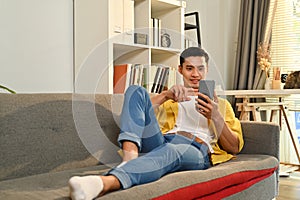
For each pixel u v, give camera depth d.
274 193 1.99
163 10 2.99
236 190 1.63
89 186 1.09
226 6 3.76
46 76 2.35
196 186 1.41
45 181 1.36
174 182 1.36
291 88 3.36
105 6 2.33
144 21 2.66
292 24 3.60
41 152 1.57
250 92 3.04
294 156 3.58
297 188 2.83
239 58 3.69
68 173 1.52
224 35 3.77
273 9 3.55
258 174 1.79
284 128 3.58
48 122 1.61
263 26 3.53
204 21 3.84
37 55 2.30
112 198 1.13
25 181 1.37
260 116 3.46
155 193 1.24
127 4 2.46
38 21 2.30
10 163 1.46
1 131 1.45
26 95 1.58
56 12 2.40
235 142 1.91
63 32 2.45
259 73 3.54
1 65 2.12
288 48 3.63
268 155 2.03
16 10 2.19
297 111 3.53
